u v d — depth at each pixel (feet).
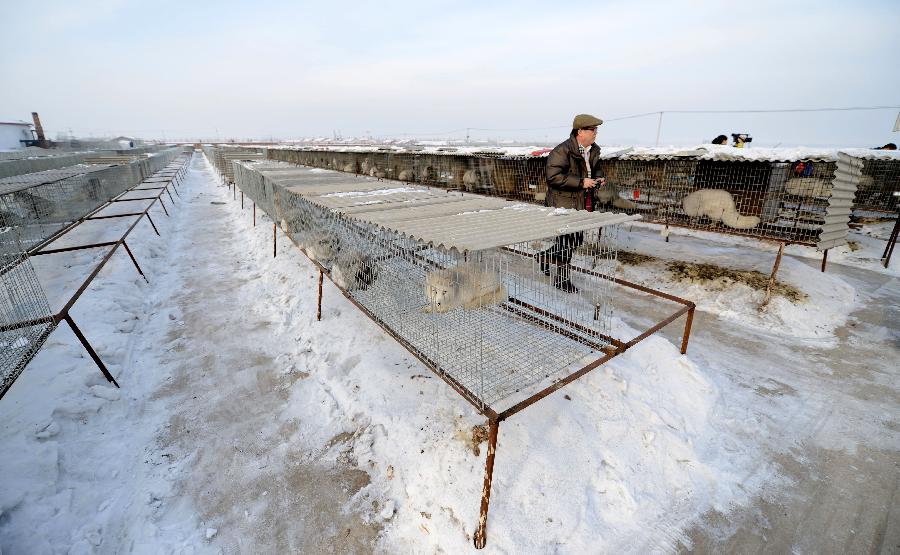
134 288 21.59
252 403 12.97
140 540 8.54
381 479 10.01
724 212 20.61
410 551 8.34
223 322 18.52
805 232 18.67
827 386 13.24
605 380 12.38
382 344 15.15
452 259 11.30
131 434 11.61
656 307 19.62
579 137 18.49
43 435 10.61
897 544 8.14
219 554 8.33
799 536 8.40
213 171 112.16
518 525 8.50
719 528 8.64
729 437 11.10
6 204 17.19
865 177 27.86
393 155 47.29
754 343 16.05
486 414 8.00
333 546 8.48
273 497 9.63
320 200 15.83
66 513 8.98
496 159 30.99
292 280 22.50
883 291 20.58
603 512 9.01
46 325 12.21
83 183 27.17
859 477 9.76
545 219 11.35
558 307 14.05
